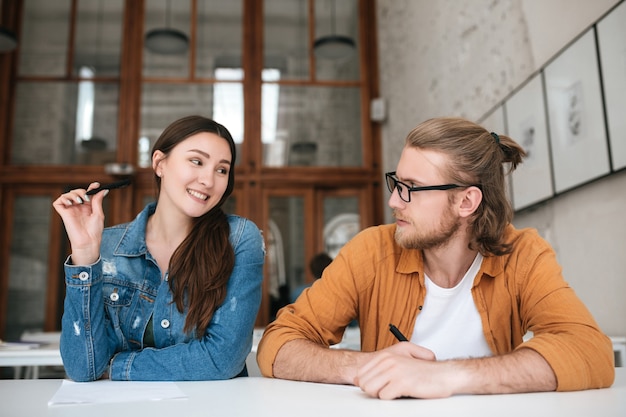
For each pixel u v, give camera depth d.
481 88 3.56
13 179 5.17
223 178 1.30
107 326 1.21
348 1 5.99
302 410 0.71
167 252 1.32
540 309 1.10
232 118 5.53
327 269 1.29
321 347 1.06
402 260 1.24
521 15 3.03
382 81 5.78
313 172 5.48
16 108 5.35
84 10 5.61
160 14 5.68
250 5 5.79
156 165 1.32
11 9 5.49
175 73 5.58
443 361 0.86
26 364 1.80
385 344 1.24
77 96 5.43
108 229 1.31
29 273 5.06
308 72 5.77
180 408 0.73
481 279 1.21
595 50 2.31
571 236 2.59
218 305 1.19
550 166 2.68
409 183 1.15
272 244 5.31
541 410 0.69
